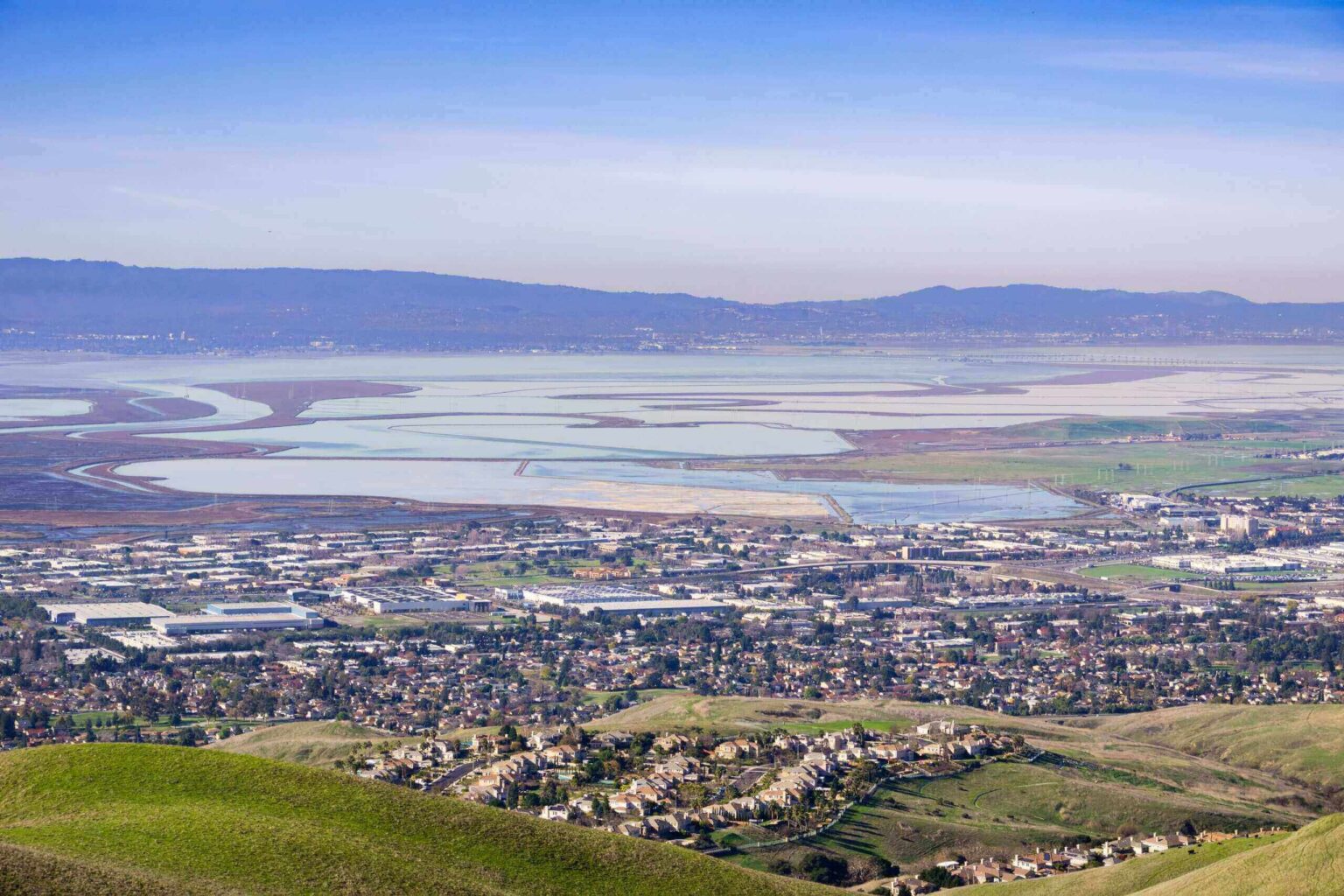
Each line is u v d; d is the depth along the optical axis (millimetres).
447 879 129000
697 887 140000
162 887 114625
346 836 133875
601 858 142000
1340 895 137250
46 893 109250
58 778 141500
